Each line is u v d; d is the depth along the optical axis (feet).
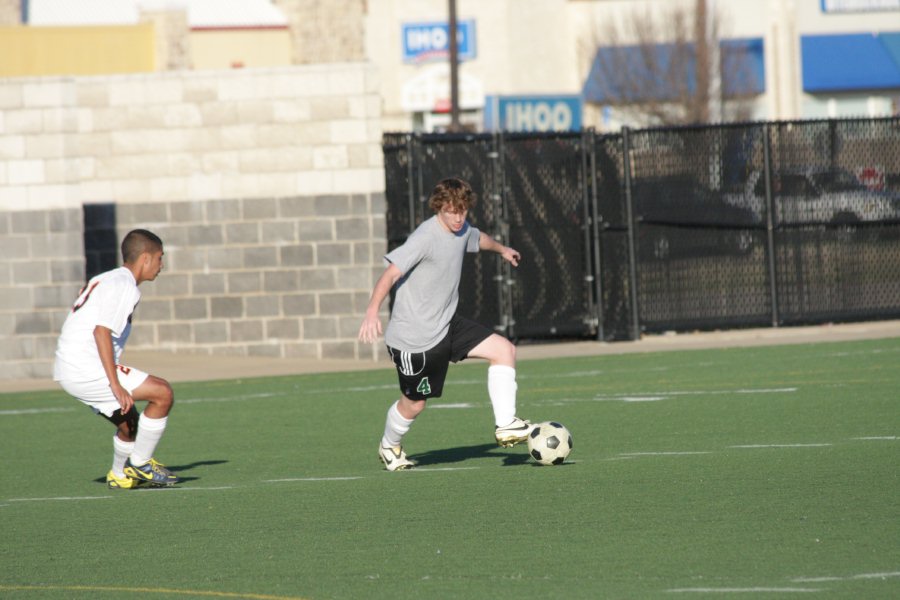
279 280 220.84
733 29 606.96
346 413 159.02
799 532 85.15
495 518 93.25
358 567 80.38
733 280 239.71
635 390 168.96
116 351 109.70
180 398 179.11
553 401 161.89
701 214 238.07
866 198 242.78
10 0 522.06
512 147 230.89
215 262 222.28
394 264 106.63
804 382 168.35
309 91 219.00
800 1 625.82
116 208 223.30
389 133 225.97
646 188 236.43
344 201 218.79
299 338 220.84
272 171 220.23
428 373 110.52
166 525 96.12
